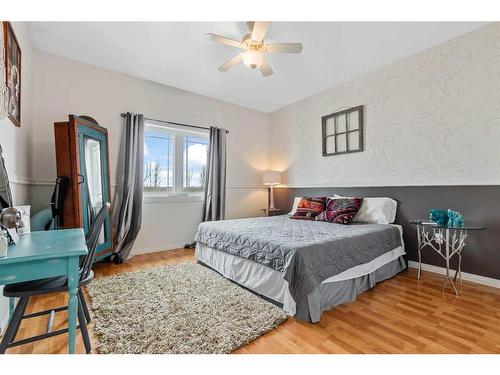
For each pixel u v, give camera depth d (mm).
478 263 2451
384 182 3193
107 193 3066
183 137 4062
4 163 1627
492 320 1764
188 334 1552
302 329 1658
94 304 1946
